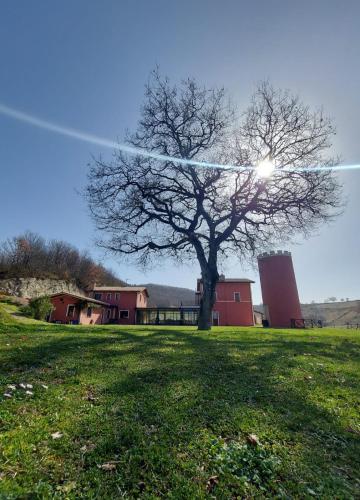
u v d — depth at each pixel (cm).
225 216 1880
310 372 578
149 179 1881
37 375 498
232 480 250
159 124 1941
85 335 967
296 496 234
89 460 267
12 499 211
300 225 1788
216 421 352
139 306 5400
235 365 609
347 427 356
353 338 1113
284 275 4416
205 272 1788
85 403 393
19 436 298
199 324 1670
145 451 285
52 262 5253
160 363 602
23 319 1531
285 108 1848
